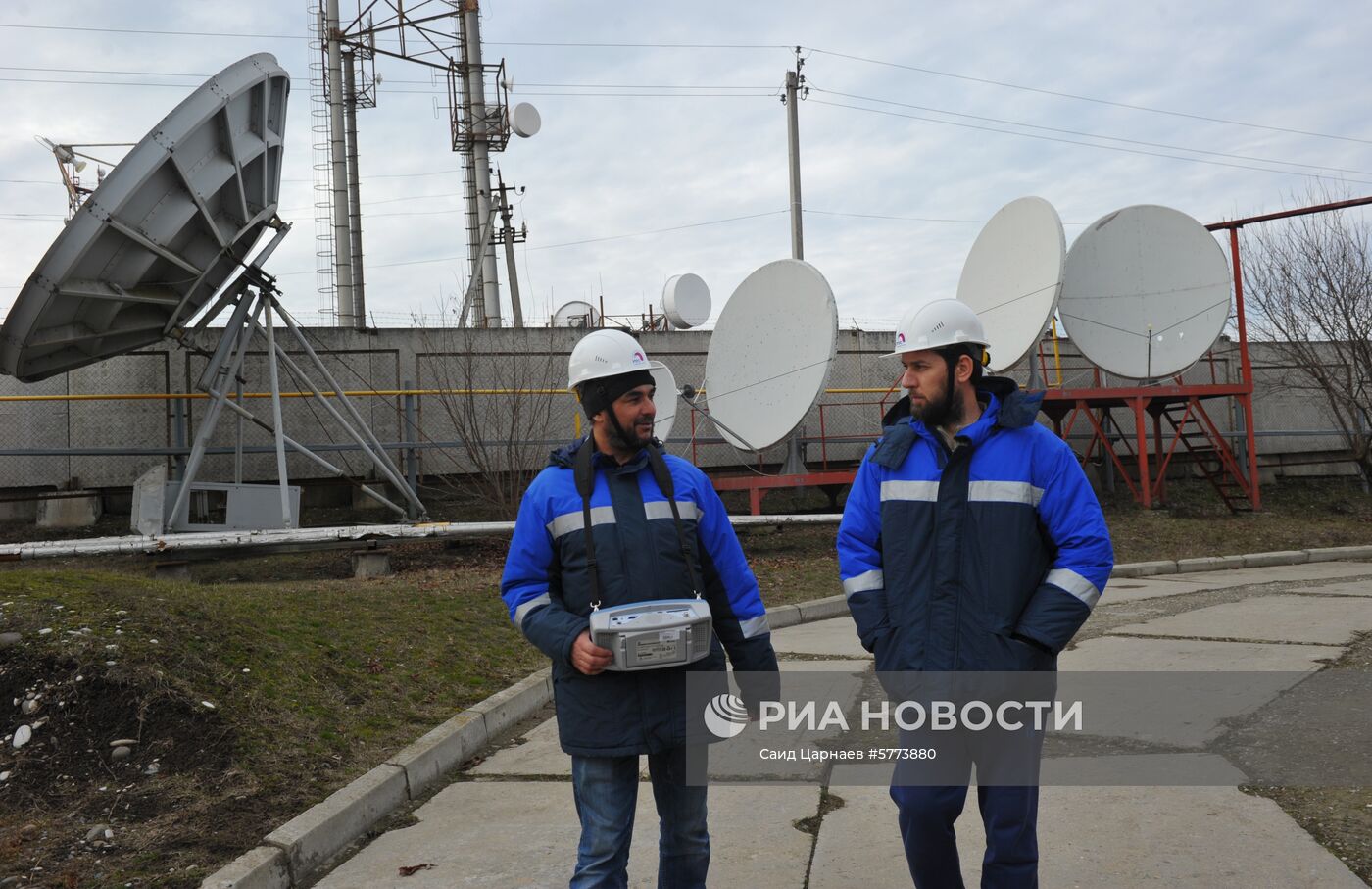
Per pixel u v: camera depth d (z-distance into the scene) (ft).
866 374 61.52
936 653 9.70
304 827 13.73
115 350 39.29
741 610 10.44
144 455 46.93
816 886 12.39
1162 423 66.18
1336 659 23.21
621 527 9.91
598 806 9.73
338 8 92.99
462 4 91.09
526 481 49.52
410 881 13.07
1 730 16.55
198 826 13.98
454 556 40.24
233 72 33.83
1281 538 49.37
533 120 86.99
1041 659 9.64
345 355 51.29
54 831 13.87
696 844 10.19
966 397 10.30
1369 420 61.93
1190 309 56.03
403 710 20.11
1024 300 51.42
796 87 88.58
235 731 16.84
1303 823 13.41
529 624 9.87
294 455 50.03
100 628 18.90
